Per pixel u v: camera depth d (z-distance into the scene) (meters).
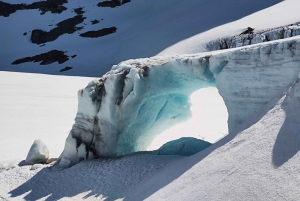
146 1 92.19
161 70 9.54
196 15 71.12
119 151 10.47
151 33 69.44
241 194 4.59
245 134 5.89
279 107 5.65
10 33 85.44
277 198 4.12
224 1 73.62
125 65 10.15
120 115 10.01
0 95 25.83
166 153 9.27
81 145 10.52
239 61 7.41
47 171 10.29
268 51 6.82
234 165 5.27
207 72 8.59
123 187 7.94
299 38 6.41
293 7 53.81
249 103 7.41
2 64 74.25
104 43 75.88
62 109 22.58
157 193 6.35
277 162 4.64
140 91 9.55
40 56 75.06
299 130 4.85
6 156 13.09
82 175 9.28
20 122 19.00
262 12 56.69
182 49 53.41
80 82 34.75
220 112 21.50
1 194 9.48
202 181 5.55
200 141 9.41
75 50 75.38
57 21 88.06
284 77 6.62
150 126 10.97
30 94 27.00
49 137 16.25
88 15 89.75
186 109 11.01
